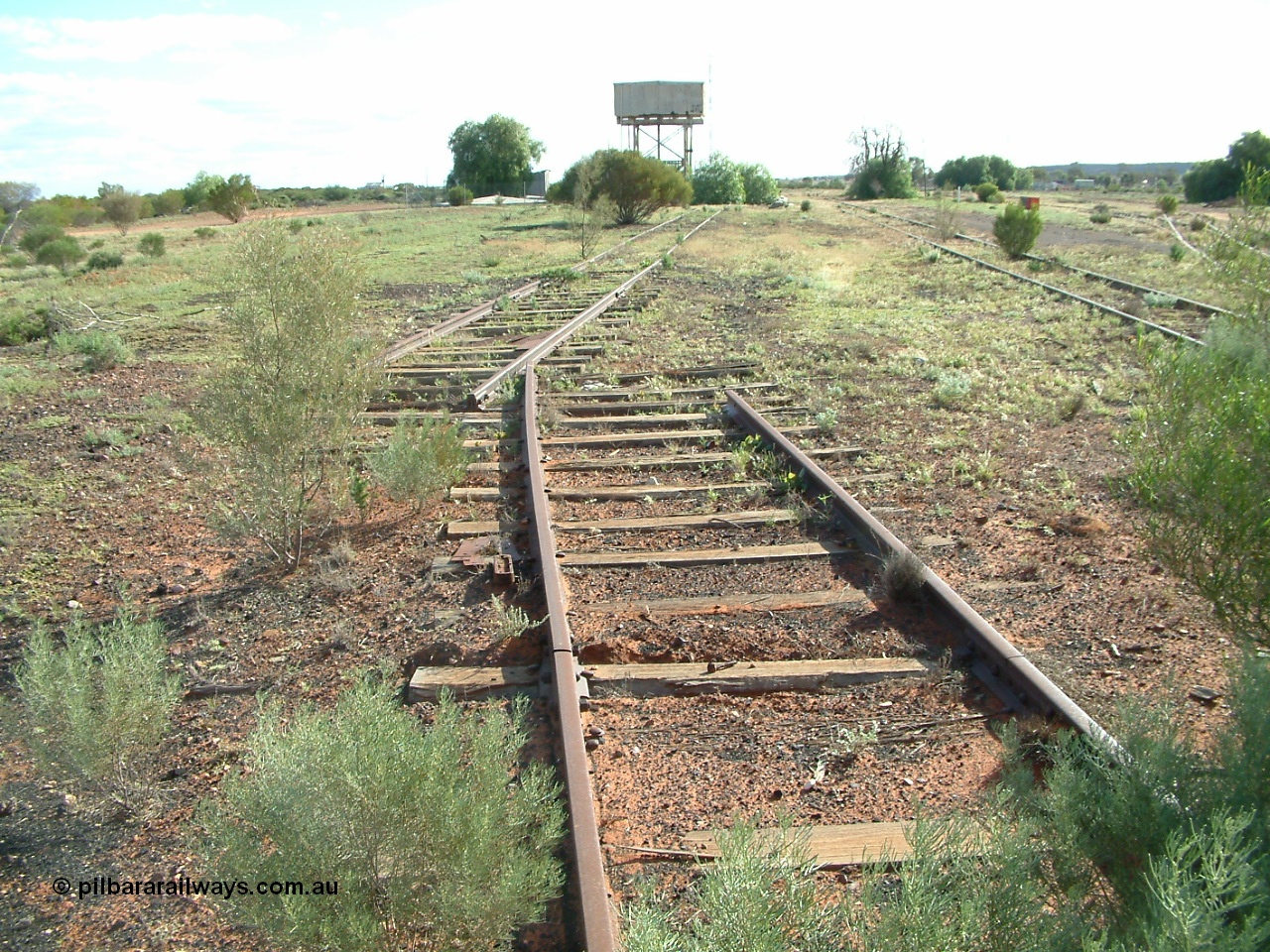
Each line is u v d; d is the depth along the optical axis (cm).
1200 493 431
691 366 1249
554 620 498
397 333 1552
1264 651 426
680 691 469
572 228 3903
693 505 743
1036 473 809
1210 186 5794
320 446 660
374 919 284
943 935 228
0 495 805
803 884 260
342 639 524
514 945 305
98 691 419
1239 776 279
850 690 469
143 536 712
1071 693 447
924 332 1504
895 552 570
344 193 10162
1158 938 215
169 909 331
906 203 6875
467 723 358
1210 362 483
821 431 947
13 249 4259
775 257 2817
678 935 261
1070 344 1373
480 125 10275
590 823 338
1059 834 282
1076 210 5253
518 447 895
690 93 8375
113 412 1105
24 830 379
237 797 304
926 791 383
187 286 2438
